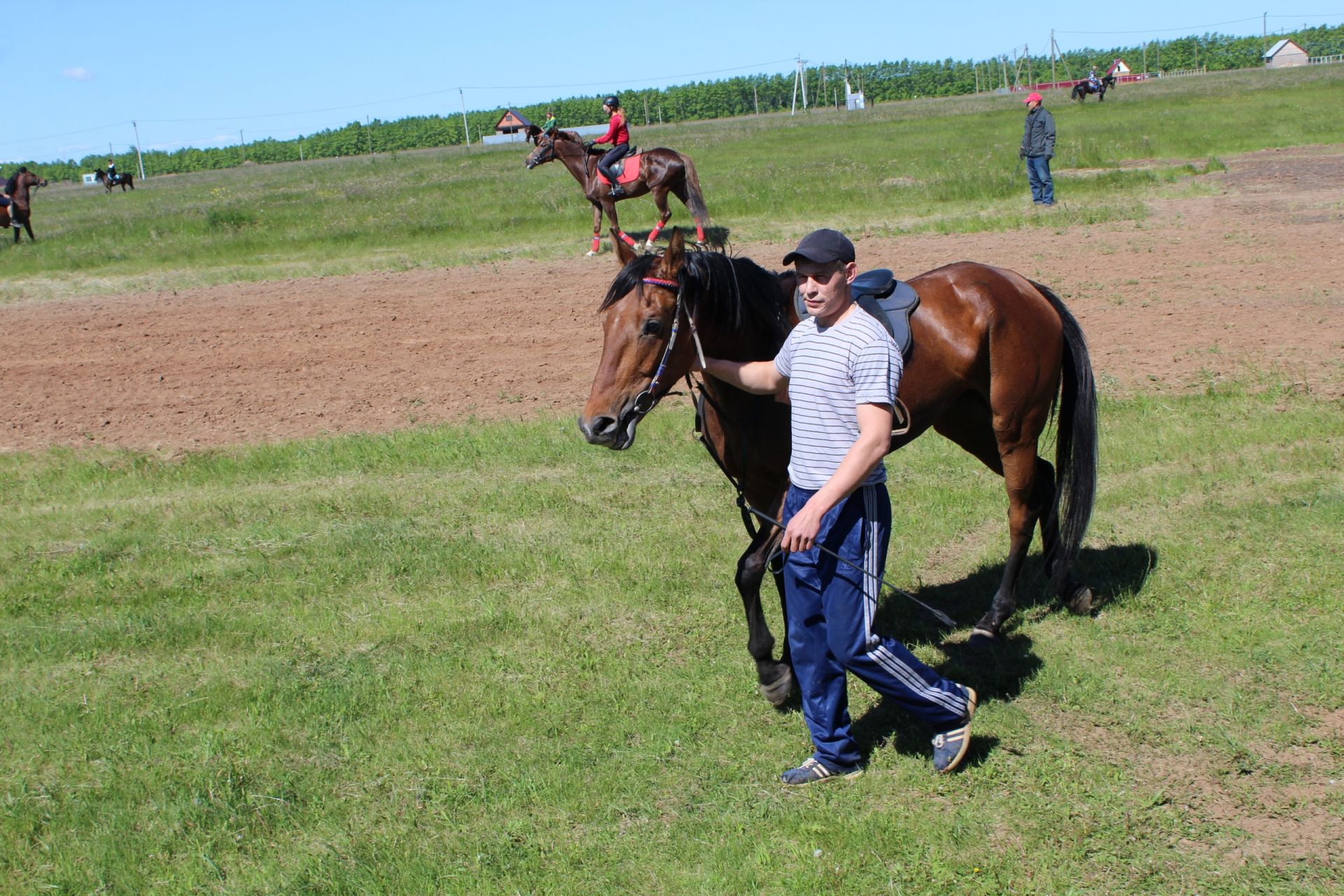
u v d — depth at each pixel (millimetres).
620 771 3910
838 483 3195
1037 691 4309
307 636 5074
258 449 7848
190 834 3662
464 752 4086
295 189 32719
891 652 3553
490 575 5641
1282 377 7949
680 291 3768
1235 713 4023
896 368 3307
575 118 97375
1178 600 4902
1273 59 101500
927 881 3287
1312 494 5859
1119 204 16203
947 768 3744
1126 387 8086
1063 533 4789
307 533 6293
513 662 4750
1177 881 3229
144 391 9961
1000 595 4730
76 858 3559
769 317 4066
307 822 3721
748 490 4301
